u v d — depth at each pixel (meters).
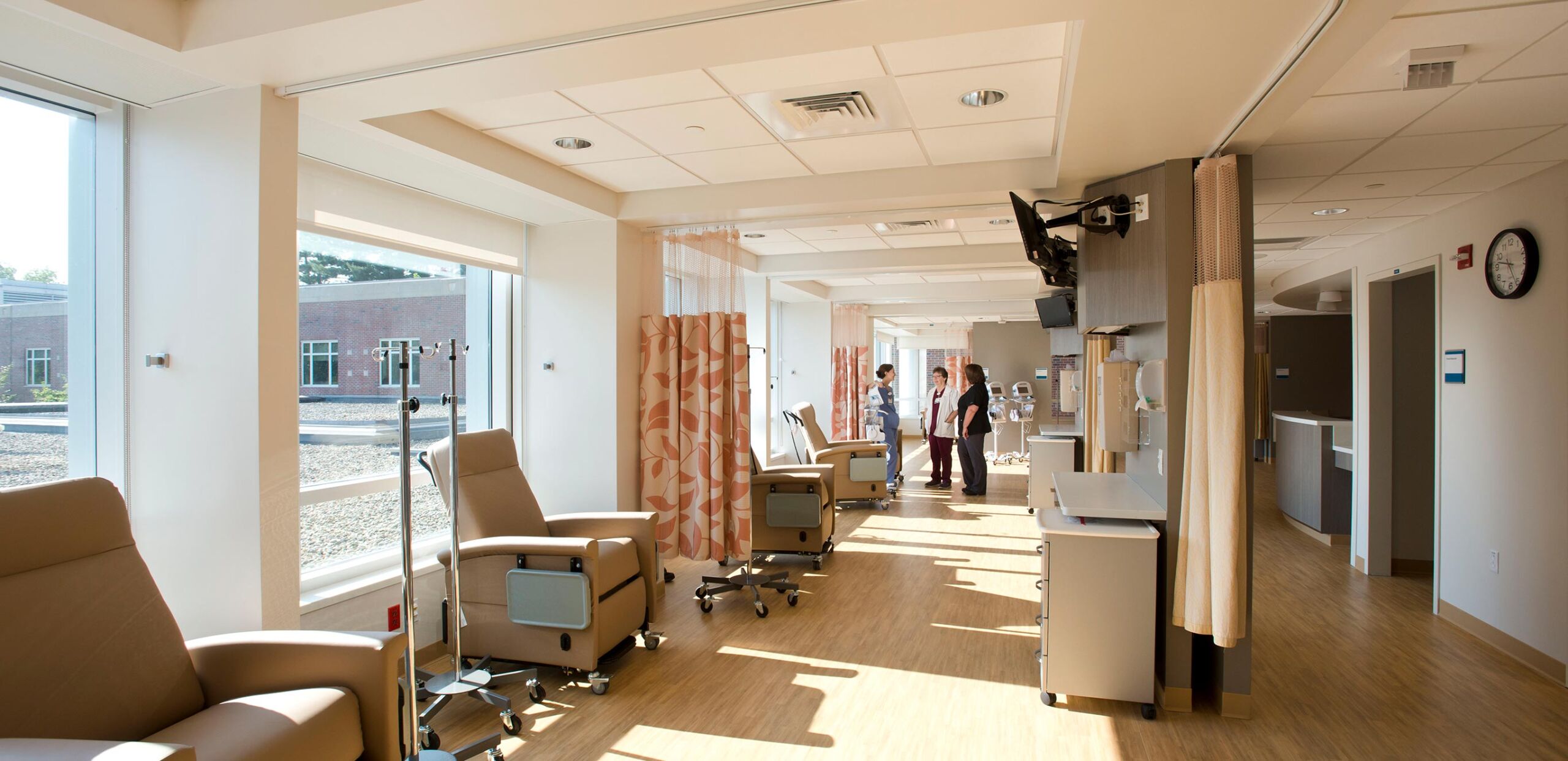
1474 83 2.71
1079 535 3.19
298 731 1.99
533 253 5.13
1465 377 4.28
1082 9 2.01
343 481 3.87
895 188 4.33
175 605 2.72
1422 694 3.41
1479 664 3.76
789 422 8.59
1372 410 5.49
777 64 2.88
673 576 5.24
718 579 4.72
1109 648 3.18
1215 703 3.29
